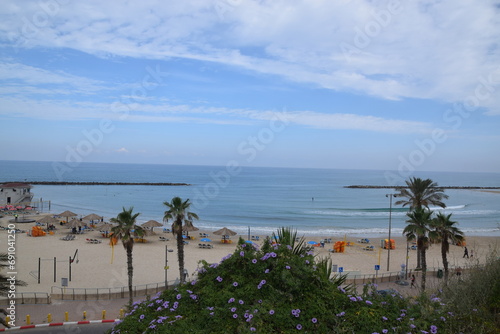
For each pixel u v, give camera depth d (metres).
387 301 6.83
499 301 7.02
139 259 42.06
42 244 48.41
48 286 30.59
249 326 5.92
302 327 5.98
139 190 148.62
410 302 7.21
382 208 101.25
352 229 70.31
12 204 78.69
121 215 26.06
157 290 27.88
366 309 6.33
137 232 26.58
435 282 30.53
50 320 22.44
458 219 86.62
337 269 34.19
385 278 32.53
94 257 42.19
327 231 68.00
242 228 69.44
